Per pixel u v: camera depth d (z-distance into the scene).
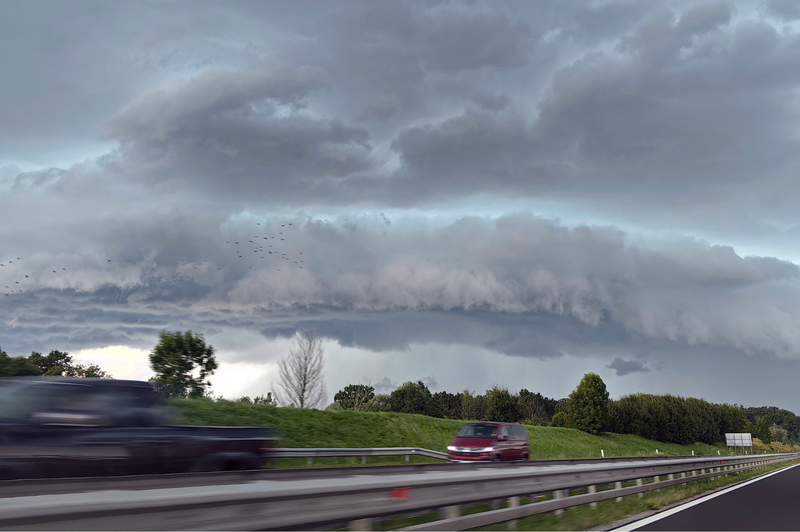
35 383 8.33
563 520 9.04
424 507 6.93
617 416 61.00
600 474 12.30
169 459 8.93
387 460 23.92
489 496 8.34
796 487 17.39
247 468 10.20
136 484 5.23
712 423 75.50
